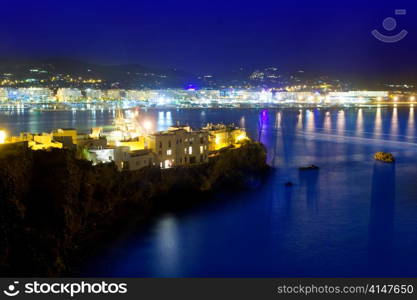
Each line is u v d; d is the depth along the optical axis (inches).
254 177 3267.7
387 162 4136.3
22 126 7381.9
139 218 2373.3
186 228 2223.2
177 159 2933.1
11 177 1820.9
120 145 2854.3
